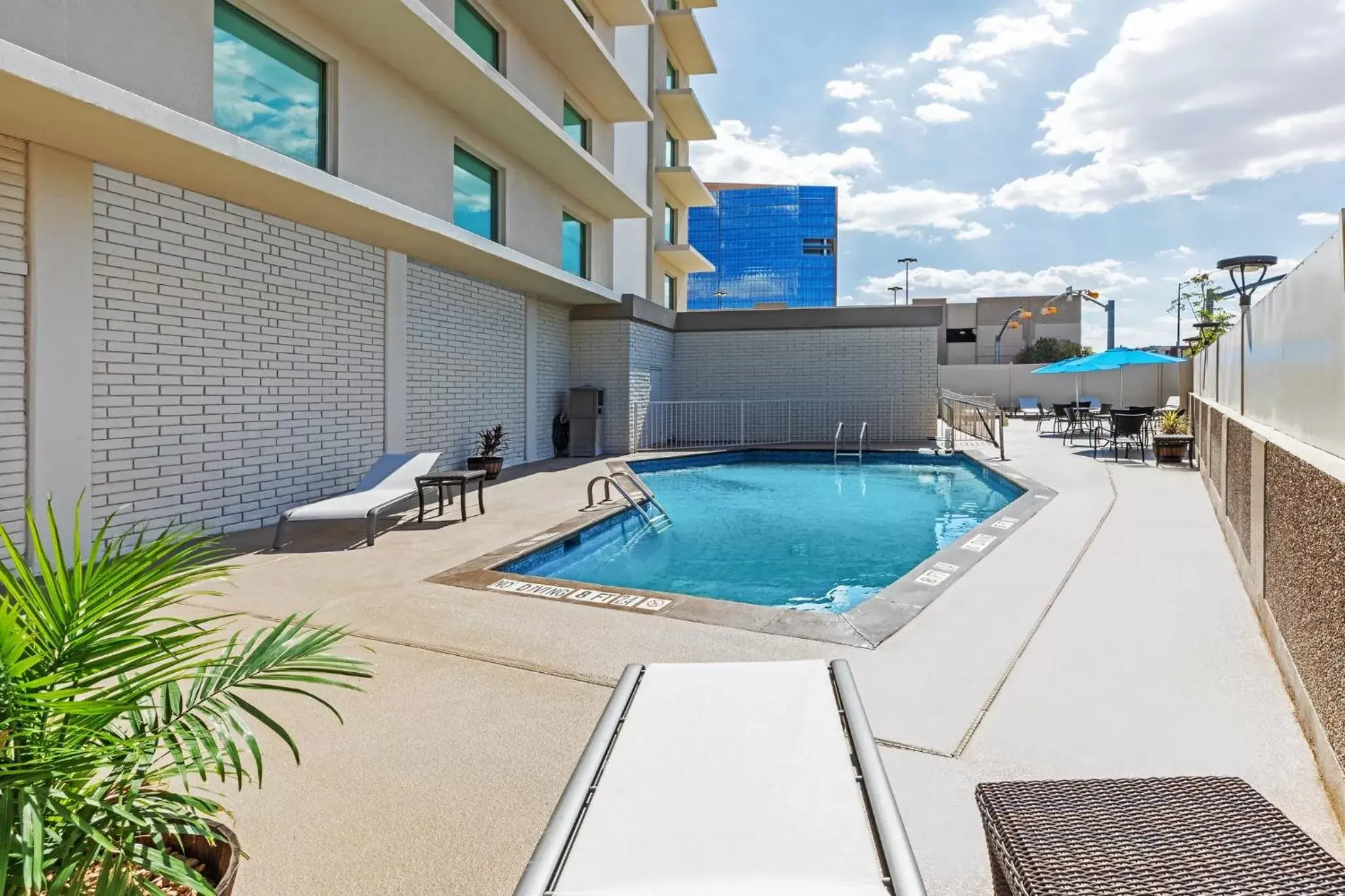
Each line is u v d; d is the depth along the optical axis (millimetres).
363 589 4914
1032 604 4445
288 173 6293
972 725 2816
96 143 5383
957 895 1864
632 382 15641
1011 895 1355
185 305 6590
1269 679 3254
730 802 1380
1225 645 3695
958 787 2373
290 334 7867
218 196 6879
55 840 1208
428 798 2363
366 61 8609
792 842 1259
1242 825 1388
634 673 1993
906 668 3424
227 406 7047
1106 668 3408
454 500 9078
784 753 1559
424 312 10406
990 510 9812
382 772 2523
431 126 9812
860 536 8172
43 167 5398
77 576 1374
